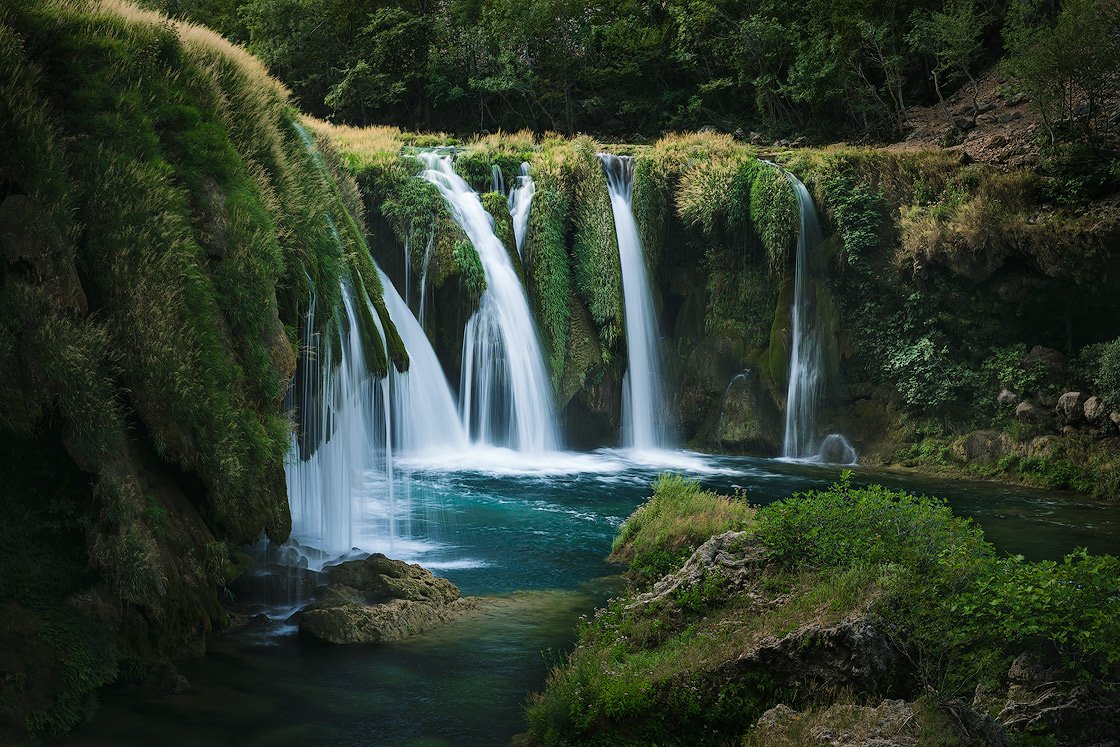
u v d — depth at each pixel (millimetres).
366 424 23188
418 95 42219
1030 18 34250
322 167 19141
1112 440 23188
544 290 26969
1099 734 7781
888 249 27625
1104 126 28953
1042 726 7793
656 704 8984
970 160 28625
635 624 11148
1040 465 23531
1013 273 26062
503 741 9242
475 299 25516
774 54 37469
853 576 9875
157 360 11523
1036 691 8156
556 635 12062
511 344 26203
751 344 28234
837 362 27578
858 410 27156
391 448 24000
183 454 11656
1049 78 28578
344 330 16797
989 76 36969
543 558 15672
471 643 11742
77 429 10781
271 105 17234
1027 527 18828
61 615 10086
